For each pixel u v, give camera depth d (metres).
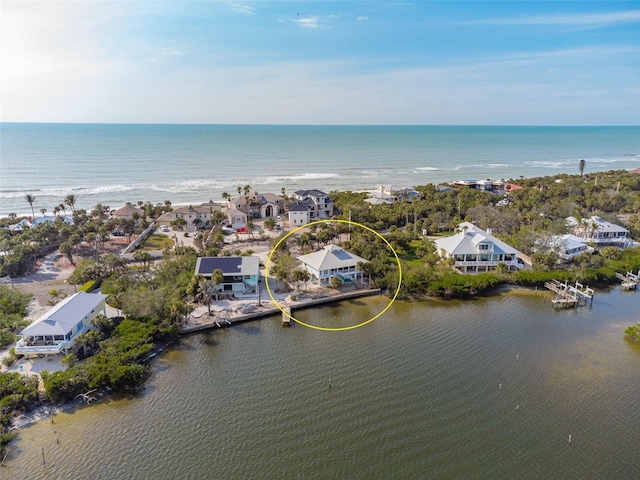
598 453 43.28
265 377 55.75
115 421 47.16
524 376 56.12
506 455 42.94
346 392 52.59
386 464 41.72
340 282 81.44
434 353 61.78
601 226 109.88
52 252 103.50
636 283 86.81
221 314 71.50
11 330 62.50
